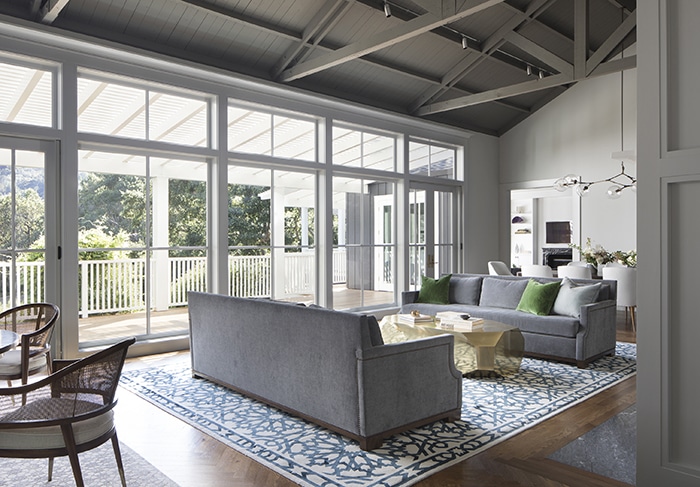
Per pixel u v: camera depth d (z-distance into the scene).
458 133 9.15
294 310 3.46
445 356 3.47
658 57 2.45
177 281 5.97
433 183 8.95
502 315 5.69
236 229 6.44
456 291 6.82
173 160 5.93
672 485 2.41
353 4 5.93
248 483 2.69
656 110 2.45
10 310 3.83
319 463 2.90
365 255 7.93
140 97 5.64
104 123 5.38
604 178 8.80
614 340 5.54
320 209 7.32
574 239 9.18
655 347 2.46
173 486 2.65
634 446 3.17
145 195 5.72
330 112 7.32
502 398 4.09
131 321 5.62
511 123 9.93
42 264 5.01
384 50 7.00
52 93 5.06
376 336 3.12
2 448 2.24
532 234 13.12
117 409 3.84
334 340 3.18
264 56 6.35
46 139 5.00
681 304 2.41
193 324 4.60
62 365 2.69
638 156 2.51
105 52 5.17
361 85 7.55
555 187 7.79
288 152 6.95
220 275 6.17
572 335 5.10
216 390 4.27
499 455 3.03
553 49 8.05
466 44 6.91
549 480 2.73
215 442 3.22
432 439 3.24
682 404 2.41
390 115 7.89
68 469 2.85
